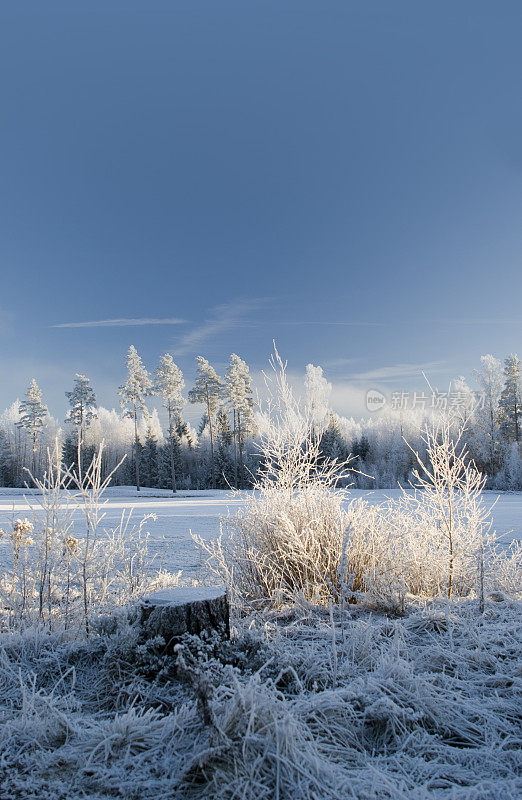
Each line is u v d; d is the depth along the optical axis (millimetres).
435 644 3355
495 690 2797
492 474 47906
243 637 3318
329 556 4758
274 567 4957
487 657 3146
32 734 2447
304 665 3021
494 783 2002
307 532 4945
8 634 3615
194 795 1959
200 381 52656
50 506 4305
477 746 2379
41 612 4043
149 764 2191
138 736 2350
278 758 1990
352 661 3133
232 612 4340
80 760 2221
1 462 67750
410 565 4824
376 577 4441
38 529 4363
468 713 2596
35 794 2002
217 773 2004
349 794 1933
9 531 11164
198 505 26734
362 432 73312
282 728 2123
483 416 48812
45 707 2686
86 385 52812
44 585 4355
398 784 2039
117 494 41625
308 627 3887
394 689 2689
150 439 63281
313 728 2373
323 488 5477
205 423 71312
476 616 4012
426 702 2611
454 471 4879
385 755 2303
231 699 2346
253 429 50906
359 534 4988
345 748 2299
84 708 2830
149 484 61625
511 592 4824
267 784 1980
